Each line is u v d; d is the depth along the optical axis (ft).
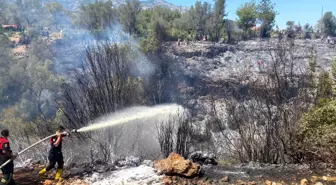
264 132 28.12
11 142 33.32
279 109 27.53
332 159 24.14
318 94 28.50
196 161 26.91
